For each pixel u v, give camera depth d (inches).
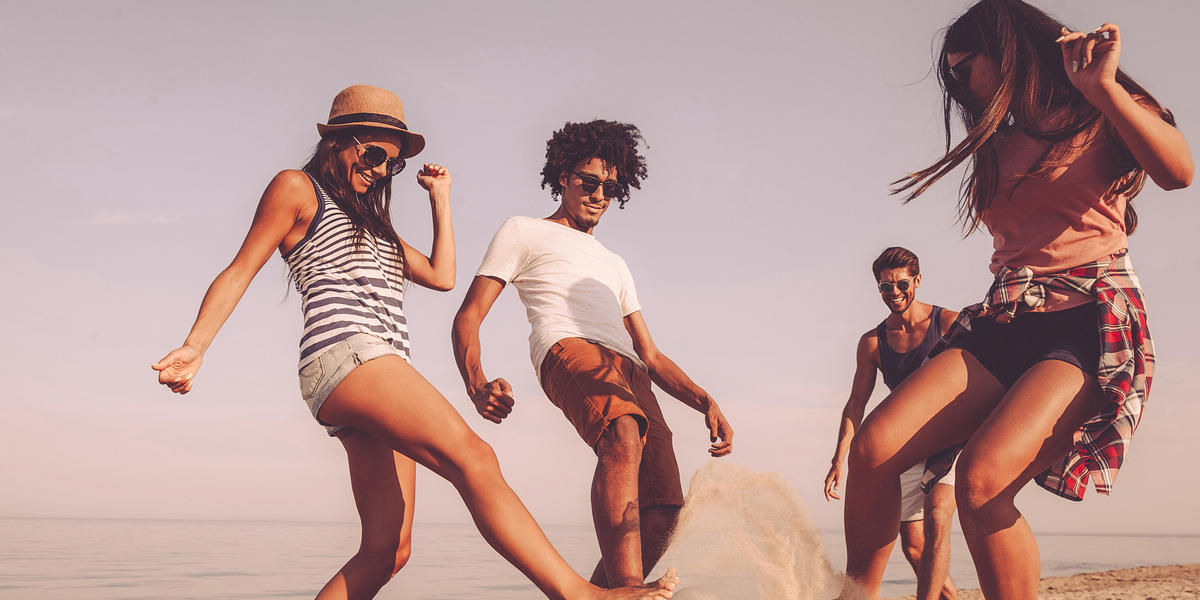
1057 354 94.4
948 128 111.4
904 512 206.2
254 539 1924.2
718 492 121.0
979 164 104.4
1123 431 90.8
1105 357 92.4
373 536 117.7
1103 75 86.6
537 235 145.3
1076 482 91.3
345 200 116.4
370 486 118.7
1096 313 96.0
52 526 3454.7
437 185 134.3
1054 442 90.7
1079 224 99.2
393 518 118.5
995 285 103.4
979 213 106.7
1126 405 91.9
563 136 153.5
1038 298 99.0
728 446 148.4
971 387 101.0
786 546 115.5
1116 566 937.5
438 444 102.6
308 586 611.8
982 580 91.7
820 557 114.4
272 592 558.9
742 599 113.3
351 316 108.4
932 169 102.2
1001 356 101.2
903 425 99.5
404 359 109.6
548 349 135.9
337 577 116.4
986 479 88.9
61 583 626.2
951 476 188.5
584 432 127.6
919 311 201.9
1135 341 94.7
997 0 102.7
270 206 108.8
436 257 132.0
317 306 109.0
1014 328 100.8
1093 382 92.9
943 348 107.8
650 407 141.6
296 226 112.1
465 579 697.6
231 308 104.3
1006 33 100.3
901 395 102.0
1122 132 88.5
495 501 101.0
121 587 594.6
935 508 187.9
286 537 2134.6
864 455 100.1
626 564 113.5
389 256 122.6
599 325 140.2
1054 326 98.1
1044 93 98.7
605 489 119.9
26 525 3725.4
